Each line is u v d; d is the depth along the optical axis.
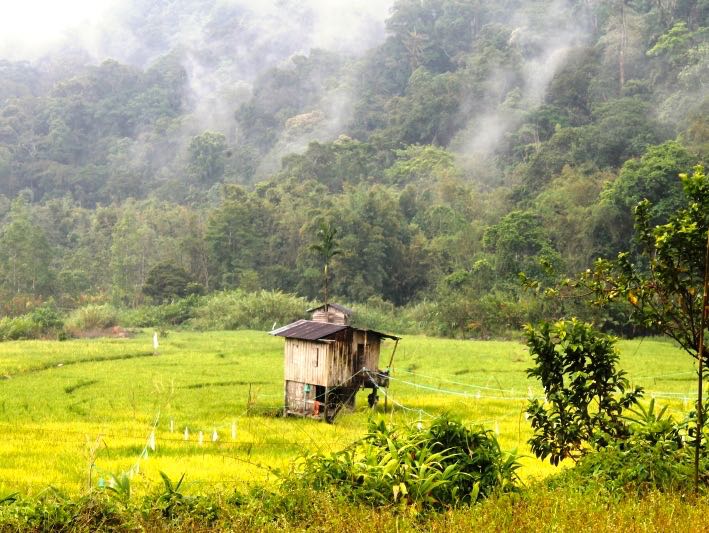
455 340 56.56
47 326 58.66
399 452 9.80
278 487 9.66
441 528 7.74
